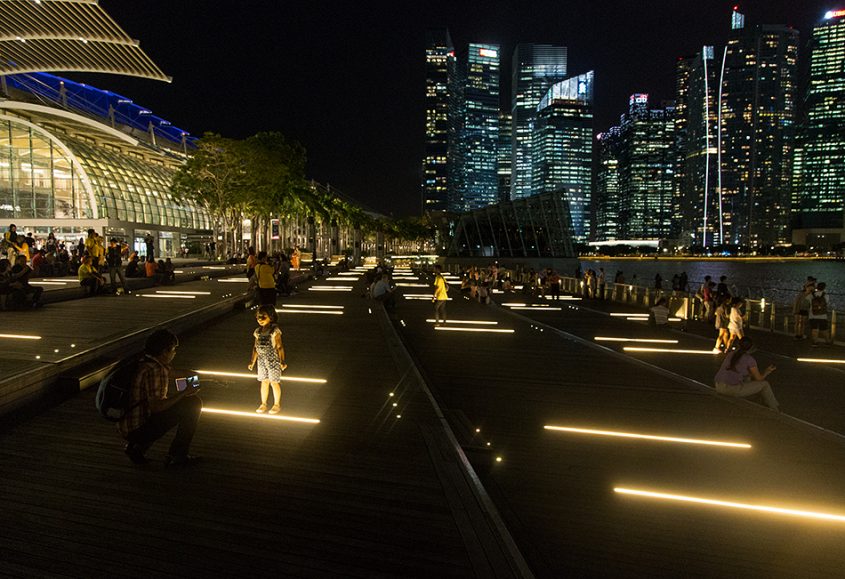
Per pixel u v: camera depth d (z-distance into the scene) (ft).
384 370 36.63
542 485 21.02
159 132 272.51
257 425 25.31
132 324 42.75
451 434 24.45
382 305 73.67
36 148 174.70
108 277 84.23
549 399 32.86
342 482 19.56
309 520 16.85
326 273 152.76
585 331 61.77
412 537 16.05
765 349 53.11
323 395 30.48
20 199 172.45
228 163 149.48
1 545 14.97
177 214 229.86
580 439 26.11
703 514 18.83
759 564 15.89
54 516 16.57
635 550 16.56
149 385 19.01
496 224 272.51
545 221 267.59
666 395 33.88
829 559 16.17
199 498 18.02
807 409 33.12
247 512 17.24
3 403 24.39
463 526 16.60
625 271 539.70
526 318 69.72
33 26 59.98
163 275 87.25
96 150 204.85
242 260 165.58
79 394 28.55
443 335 55.62
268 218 210.18
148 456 21.22
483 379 37.65
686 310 74.59
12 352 31.30
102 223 159.63
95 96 226.58
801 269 603.26
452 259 262.26
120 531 15.87
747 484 21.30
